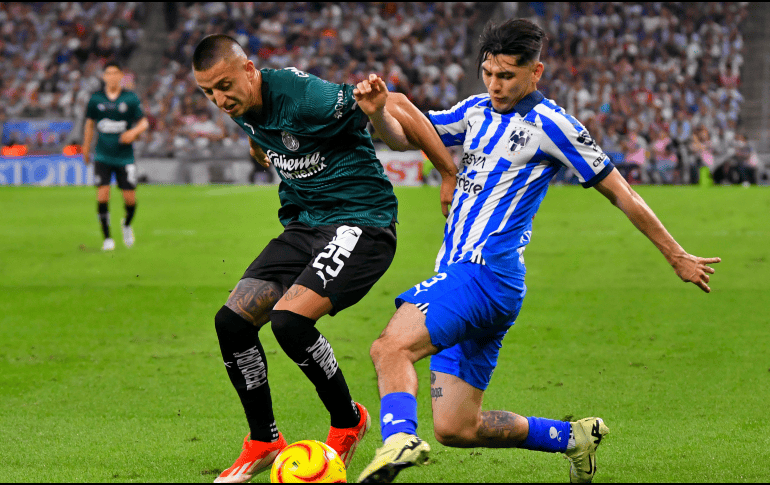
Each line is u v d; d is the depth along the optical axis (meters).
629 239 43.22
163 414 15.99
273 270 12.47
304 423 15.54
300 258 12.52
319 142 12.16
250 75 11.98
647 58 108.38
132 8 110.44
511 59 11.17
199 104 99.31
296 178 12.65
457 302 10.97
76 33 109.62
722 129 102.44
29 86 104.44
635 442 13.88
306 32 108.00
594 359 19.98
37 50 108.19
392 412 9.94
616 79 104.25
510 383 17.91
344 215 12.45
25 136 95.75
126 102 39.47
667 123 99.50
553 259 36.56
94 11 110.56
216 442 14.26
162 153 93.19
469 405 11.78
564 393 17.09
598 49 107.75
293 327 11.67
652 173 90.12
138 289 30.03
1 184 87.00
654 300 27.34
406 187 81.31
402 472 12.67
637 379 18.12
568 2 109.75
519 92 11.50
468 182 11.88
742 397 16.59
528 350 20.98
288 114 12.03
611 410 15.86
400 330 10.64
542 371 18.91
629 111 100.75
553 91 101.88
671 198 66.06
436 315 10.78
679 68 107.62
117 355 20.84
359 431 13.00
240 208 61.16
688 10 110.81
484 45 11.39
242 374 12.31
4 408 16.39
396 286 30.75
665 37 109.19
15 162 86.94
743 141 89.56
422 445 9.61
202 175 91.06
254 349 12.34
